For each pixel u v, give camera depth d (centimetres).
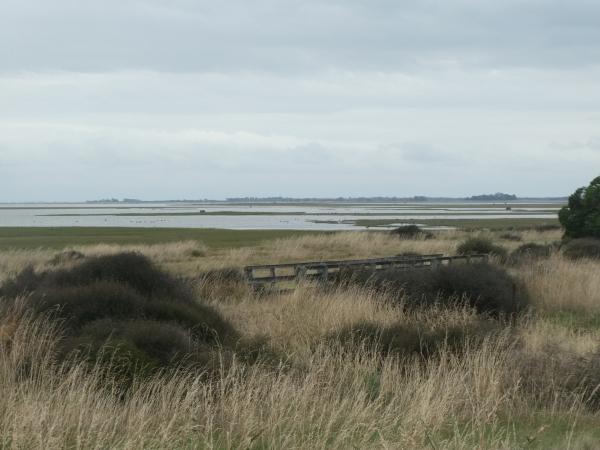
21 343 1220
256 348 1474
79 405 958
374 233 6706
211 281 2630
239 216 19975
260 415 1009
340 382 1191
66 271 1975
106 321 1395
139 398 1047
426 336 1568
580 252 3769
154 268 1931
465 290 2262
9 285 1977
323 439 945
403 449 914
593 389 1284
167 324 1423
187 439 941
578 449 984
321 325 1778
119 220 16500
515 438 992
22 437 837
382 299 2127
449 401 1132
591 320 2320
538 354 1441
